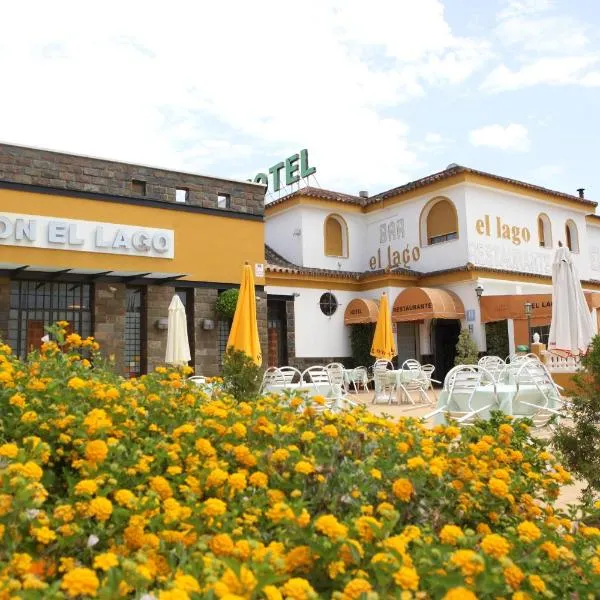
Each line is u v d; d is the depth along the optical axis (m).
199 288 15.52
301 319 21.11
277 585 1.89
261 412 3.72
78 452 2.94
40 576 1.97
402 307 21.06
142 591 1.76
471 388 8.89
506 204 22.77
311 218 23.56
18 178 13.11
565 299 13.41
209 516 2.28
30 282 13.28
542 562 2.31
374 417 3.62
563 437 4.48
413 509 2.74
